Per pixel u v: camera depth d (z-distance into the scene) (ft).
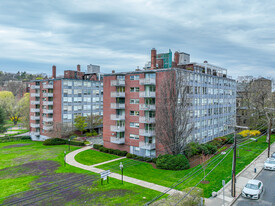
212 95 164.45
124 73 136.87
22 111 258.16
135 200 74.74
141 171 106.42
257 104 196.95
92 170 108.06
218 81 173.88
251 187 79.77
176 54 149.48
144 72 128.77
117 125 141.59
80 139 185.47
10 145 180.55
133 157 129.18
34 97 213.66
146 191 82.38
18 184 89.97
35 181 93.35
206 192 81.05
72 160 127.03
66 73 204.44
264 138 178.29
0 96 317.22
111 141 142.00
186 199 64.85
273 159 112.16
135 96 133.59
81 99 208.54
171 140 115.65
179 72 117.29
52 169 110.42
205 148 129.39
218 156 128.36
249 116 205.77
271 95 203.21
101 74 227.40
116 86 142.82
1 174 103.24
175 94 115.96
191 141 128.88
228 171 103.19
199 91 146.61
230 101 196.03
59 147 165.58
